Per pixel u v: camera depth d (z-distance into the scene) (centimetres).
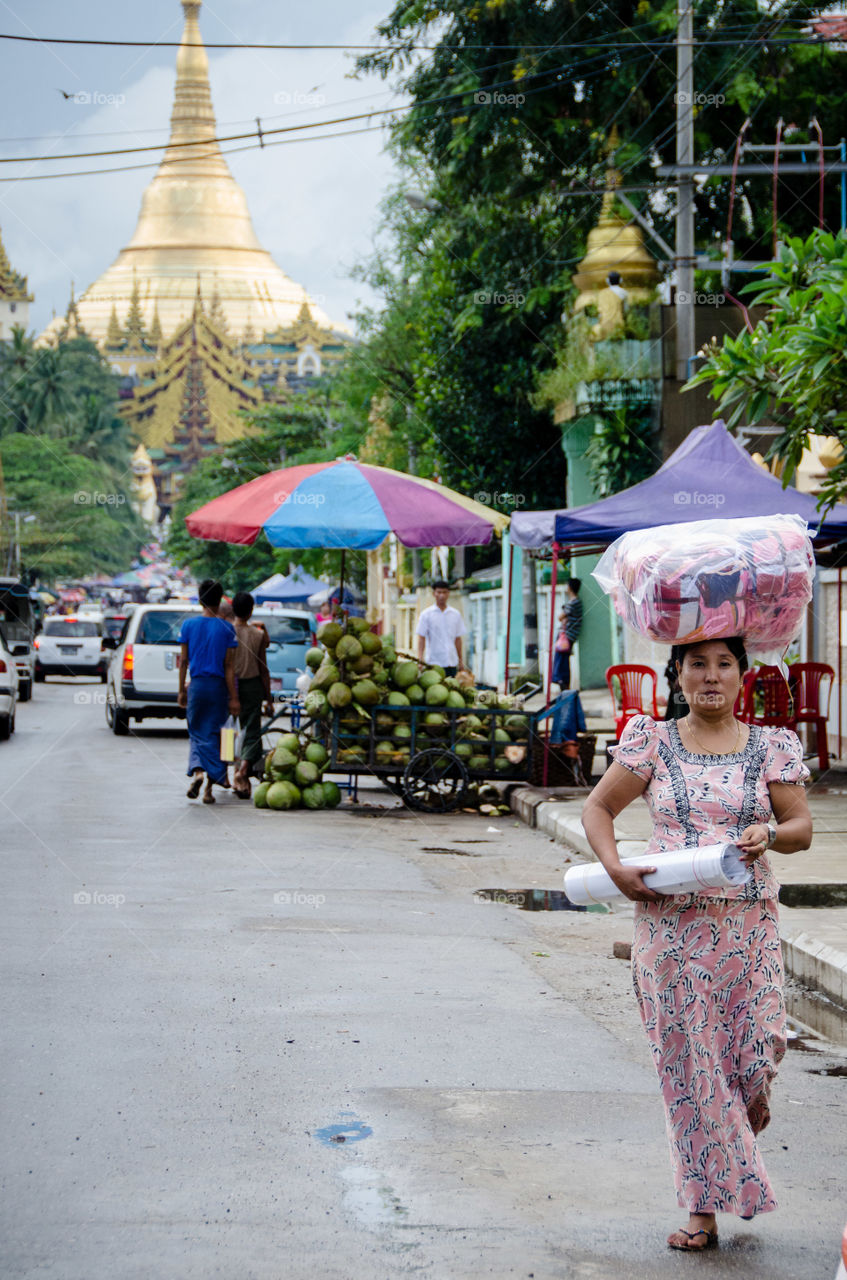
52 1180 431
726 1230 412
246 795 1451
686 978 403
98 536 11619
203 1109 498
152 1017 612
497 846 1152
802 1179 456
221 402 15550
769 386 1106
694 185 2192
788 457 1154
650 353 2472
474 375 3061
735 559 408
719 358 1099
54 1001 632
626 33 2598
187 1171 441
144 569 13212
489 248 2917
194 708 1384
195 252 16788
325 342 15800
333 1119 493
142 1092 514
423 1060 564
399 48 2698
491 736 1388
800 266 1097
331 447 5112
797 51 2583
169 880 952
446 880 988
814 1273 382
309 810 1360
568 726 1400
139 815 1292
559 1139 482
